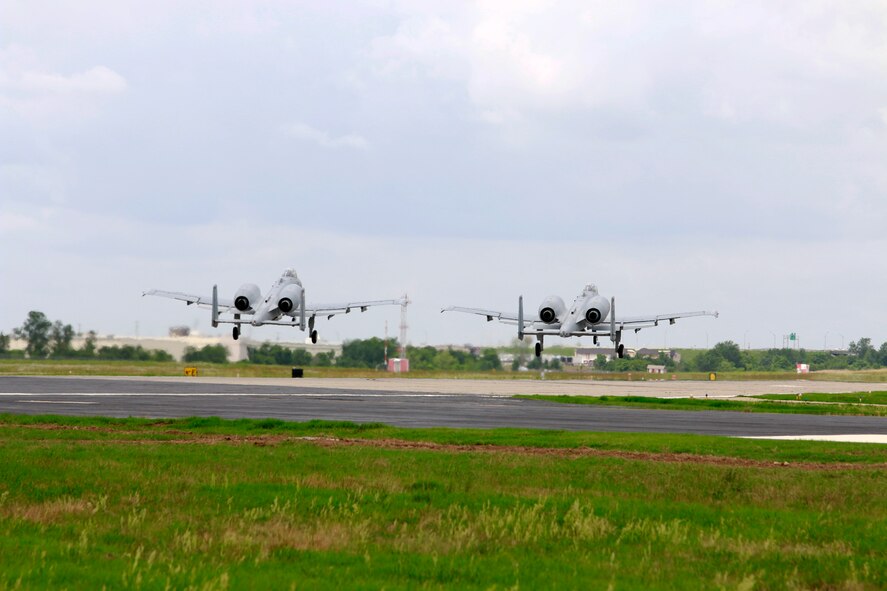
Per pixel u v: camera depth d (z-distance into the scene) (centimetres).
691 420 12238
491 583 3366
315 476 5941
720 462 7488
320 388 19312
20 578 3125
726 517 4903
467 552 3906
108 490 5319
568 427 10769
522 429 10062
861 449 8556
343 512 4731
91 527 4203
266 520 4516
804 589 3450
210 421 10325
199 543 3938
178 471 6178
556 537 4269
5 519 4356
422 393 18000
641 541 4238
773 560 3888
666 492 5750
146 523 4381
